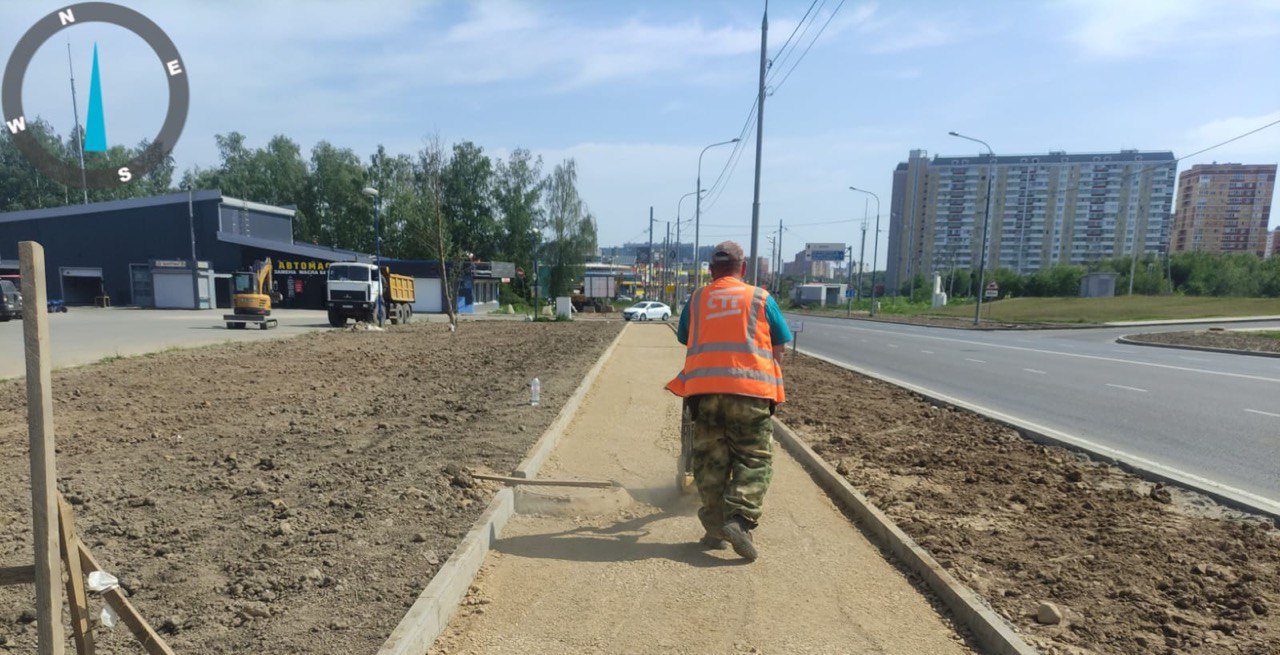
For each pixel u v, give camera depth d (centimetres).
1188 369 1642
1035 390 1250
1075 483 596
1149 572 399
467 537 407
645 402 998
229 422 791
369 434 722
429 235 4478
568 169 6800
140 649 290
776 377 433
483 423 785
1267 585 383
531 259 6744
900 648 318
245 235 4984
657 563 411
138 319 3145
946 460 672
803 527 480
